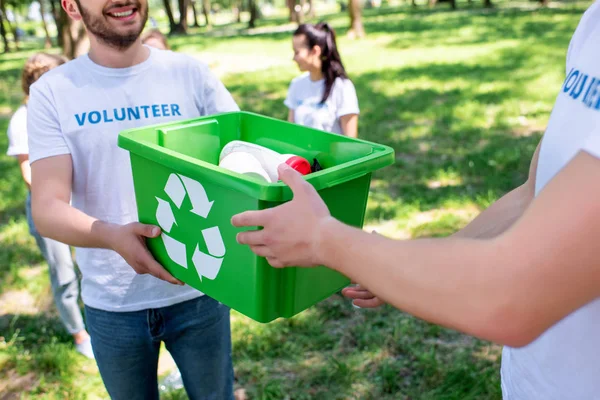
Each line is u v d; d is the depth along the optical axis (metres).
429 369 3.01
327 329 3.46
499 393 2.80
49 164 1.76
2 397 3.05
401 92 9.96
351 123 3.76
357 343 3.32
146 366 1.99
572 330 1.02
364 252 0.91
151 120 1.87
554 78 10.12
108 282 1.88
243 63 15.55
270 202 1.20
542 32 16.83
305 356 3.24
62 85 1.78
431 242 0.87
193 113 1.96
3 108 11.20
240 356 3.25
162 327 1.92
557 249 0.76
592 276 0.76
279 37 22.72
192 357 2.01
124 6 1.71
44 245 3.13
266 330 3.44
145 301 1.89
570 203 0.76
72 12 1.83
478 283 0.80
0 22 32.03
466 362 3.07
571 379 1.04
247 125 1.85
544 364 1.09
